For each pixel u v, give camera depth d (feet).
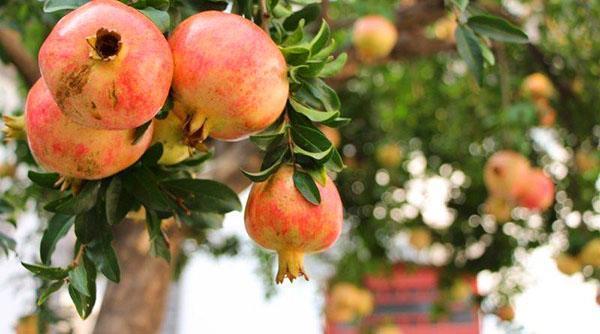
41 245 3.55
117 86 2.98
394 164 9.56
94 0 3.06
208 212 3.63
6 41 6.02
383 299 11.76
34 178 3.49
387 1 8.91
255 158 7.54
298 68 3.34
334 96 3.50
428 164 9.85
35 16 4.88
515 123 7.72
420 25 8.45
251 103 3.15
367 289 10.94
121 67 2.98
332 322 10.69
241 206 3.58
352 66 8.52
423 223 9.73
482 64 3.90
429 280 11.76
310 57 3.46
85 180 3.45
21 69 6.14
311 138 3.39
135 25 3.02
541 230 9.11
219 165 7.54
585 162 8.20
